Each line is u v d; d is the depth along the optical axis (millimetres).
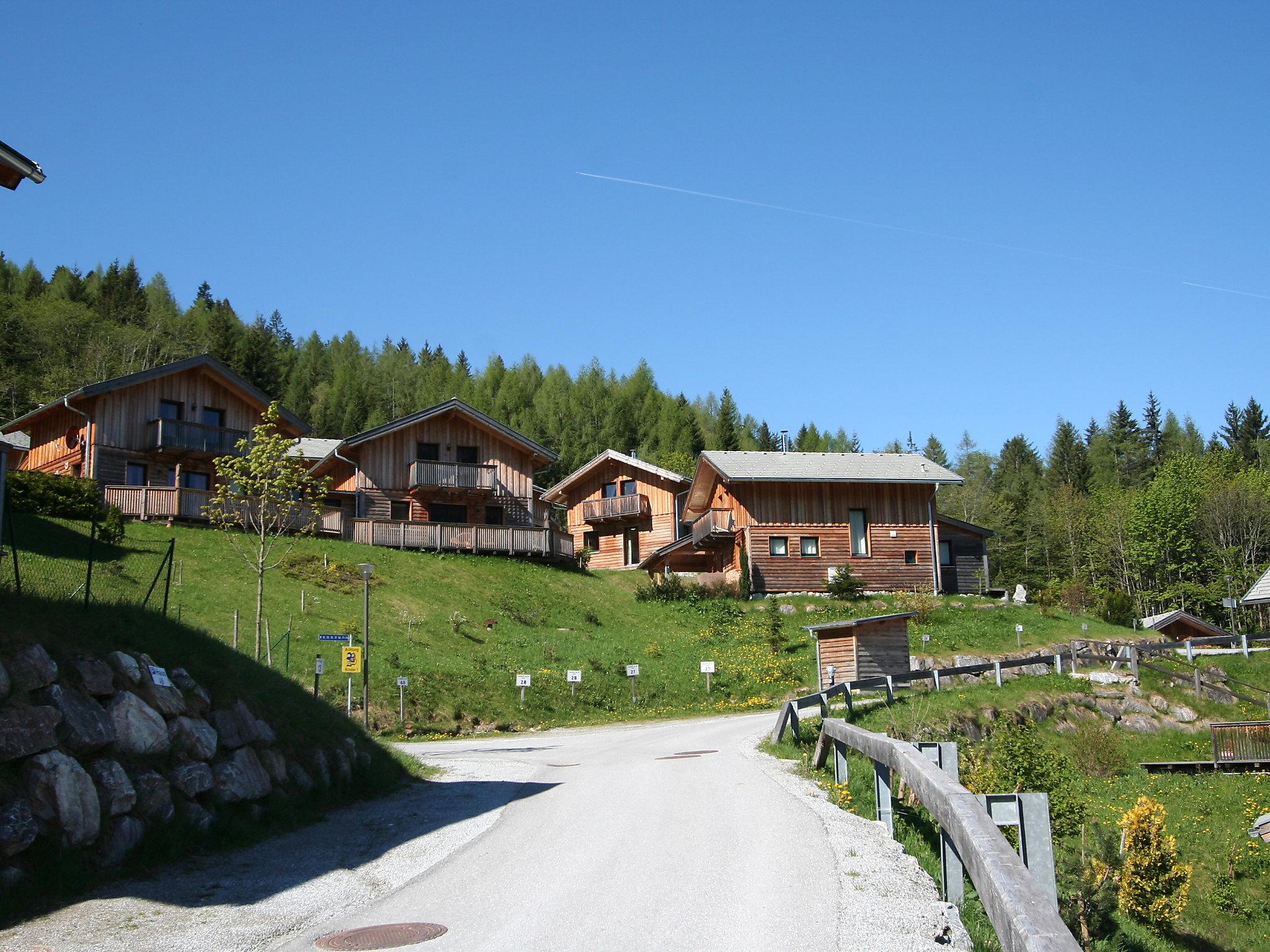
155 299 138750
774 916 7332
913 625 43219
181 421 41031
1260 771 28047
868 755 10750
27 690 9117
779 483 49312
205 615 28984
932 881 8461
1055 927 4262
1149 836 16188
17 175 14461
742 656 37750
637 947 6727
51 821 8625
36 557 15812
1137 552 76062
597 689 31750
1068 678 33312
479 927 7441
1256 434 110750
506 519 50219
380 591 36719
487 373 148000
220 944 7207
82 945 7191
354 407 112188
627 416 124812
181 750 10891
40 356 83188
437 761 19297
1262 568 71750
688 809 12375
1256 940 18625
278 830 11508
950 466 118875
